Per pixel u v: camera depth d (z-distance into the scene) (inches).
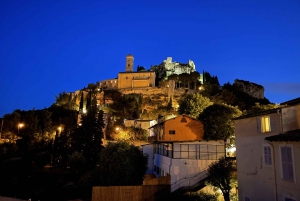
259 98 4950.8
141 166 1229.1
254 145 753.6
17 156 1881.2
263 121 723.4
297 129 620.1
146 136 2856.8
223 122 1470.2
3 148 2018.9
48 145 2239.2
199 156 1165.7
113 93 4466.0
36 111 3518.7
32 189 1288.1
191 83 4822.8
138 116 3668.8
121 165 1137.4
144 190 992.2
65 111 3693.4
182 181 1094.4
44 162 1923.0
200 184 1043.3
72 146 2060.8
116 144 1241.4
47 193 1200.2
